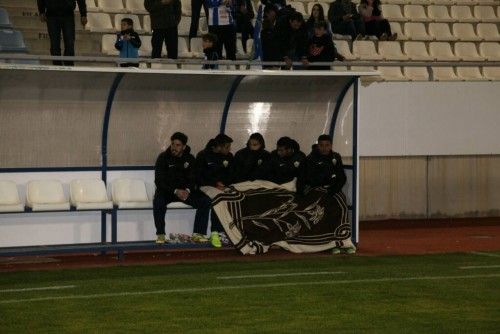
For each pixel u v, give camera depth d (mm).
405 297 21688
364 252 29719
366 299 21422
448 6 50188
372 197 37938
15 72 27156
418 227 36500
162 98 29938
